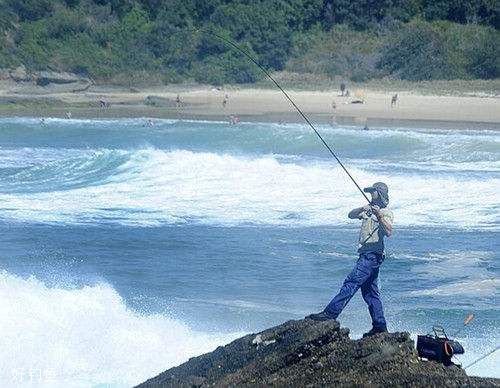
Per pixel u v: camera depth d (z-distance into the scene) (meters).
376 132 100.06
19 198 56.81
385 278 38.66
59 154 82.25
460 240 46.00
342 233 47.50
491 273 39.38
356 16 165.62
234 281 37.81
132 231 47.72
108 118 118.44
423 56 156.38
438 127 107.38
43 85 147.38
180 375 21.02
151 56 156.88
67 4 164.50
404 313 32.78
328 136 94.88
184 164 63.28
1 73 146.62
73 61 151.38
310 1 165.38
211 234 47.16
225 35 158.00
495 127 107.69
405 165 76.81
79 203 55.22
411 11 168.75
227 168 61.69
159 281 37.44
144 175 62.31
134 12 164.75
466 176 66.88
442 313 32.81
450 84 150.62
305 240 45.78
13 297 27.92
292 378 20.17
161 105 133.88
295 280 38.19
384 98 136.88
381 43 160.75
